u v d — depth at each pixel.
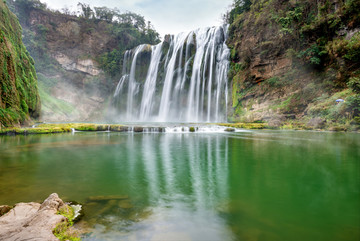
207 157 6.73
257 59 29.97
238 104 31.27
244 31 33.62
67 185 3.97
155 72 46.88
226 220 2.60
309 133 14.94
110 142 10.84
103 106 56.16
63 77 54.91
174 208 2.95
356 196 3.31
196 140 11.68
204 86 37.59
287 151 7.56
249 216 2.70
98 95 56.88
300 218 2.63
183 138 12.79
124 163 5.93
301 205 3.00
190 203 3.12
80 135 14.62
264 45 29.27
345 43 19.45
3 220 2.44
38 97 30.56
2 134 14.20
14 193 3.57
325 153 7.02
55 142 10.73
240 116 29.72
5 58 17.17
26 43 50.75
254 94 29.23
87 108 54.66
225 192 3.55
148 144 9.96
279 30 26.08
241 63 32.41
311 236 2.23
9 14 25.80
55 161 6.21
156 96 45.41
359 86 15.55
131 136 14.00
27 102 24.27
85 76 57.31
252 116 26.23
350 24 20.14
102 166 5.57
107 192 3.60
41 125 19.20
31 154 7.40
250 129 20.17
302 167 5.14
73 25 59.22
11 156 7.00
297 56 24.02
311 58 22.09
